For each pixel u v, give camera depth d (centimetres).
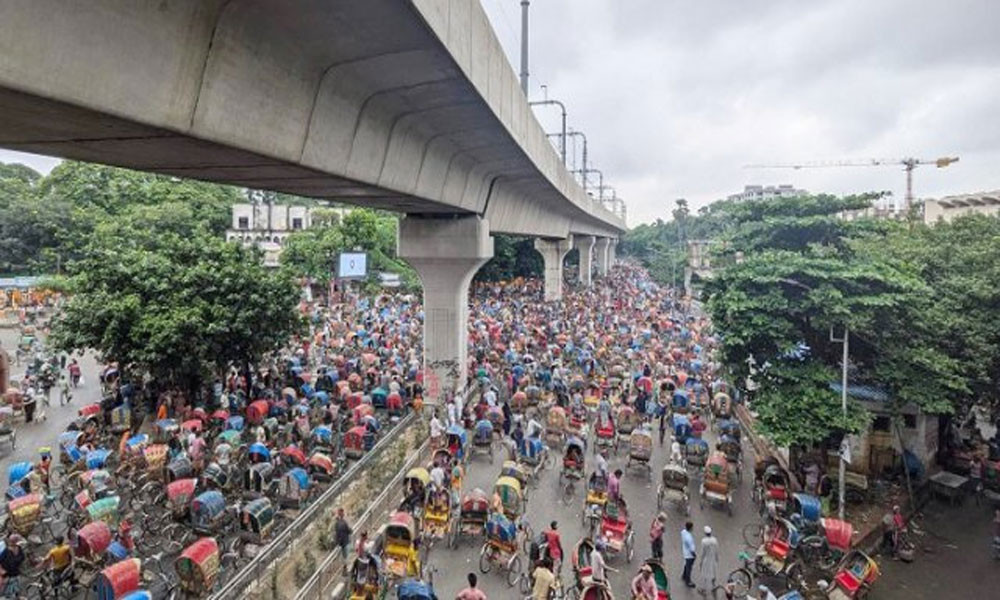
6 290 6072
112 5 681
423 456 2223
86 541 1329
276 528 1597
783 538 1504
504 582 1460
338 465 2047
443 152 1991
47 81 630
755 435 2594
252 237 8262
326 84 1164
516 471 1850
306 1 870
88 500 1587
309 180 1449
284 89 1046
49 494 1777
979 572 1669
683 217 13725
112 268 2555
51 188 7712
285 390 2592
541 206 4403
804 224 2197
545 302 6272
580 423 2398
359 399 2505
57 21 626
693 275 7375
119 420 2267
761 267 2008
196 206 8056
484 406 2502
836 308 1744
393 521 1415
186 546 1541
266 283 2684
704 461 2075
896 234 2898
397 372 2945
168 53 777
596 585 1247
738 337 1961
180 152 1021
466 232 2791
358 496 1802
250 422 2378
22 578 1391
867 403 2106
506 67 1708
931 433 2270
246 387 2802
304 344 3684
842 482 1753
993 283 2233
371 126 1434
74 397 3209
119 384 2780
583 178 6216
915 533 1902
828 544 1569
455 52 1145
